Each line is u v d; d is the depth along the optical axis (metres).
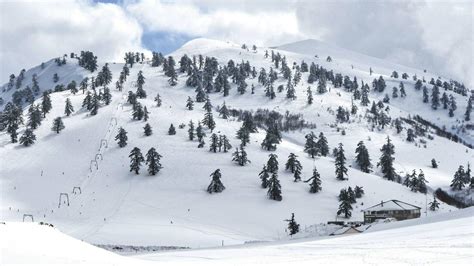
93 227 130.62
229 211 145.12
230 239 120.56
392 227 77.12
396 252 31.66
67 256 27.17
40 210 148.88
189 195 157.00
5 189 165.38
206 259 39.69
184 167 178.00
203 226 133.00
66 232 124.62
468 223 48.28
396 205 132.75
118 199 155.75
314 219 141.00
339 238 59.72
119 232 124.06
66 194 157.62
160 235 121.50
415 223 71.38
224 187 160.88
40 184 169.75
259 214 143.38
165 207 148.62
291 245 53.41
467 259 27.02
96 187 165.88
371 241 42.75
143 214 143.12
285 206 149.62
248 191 159.38
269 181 154.00
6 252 26.00
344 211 141.50
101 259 28.33
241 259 36.44
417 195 171.50
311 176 175.38
